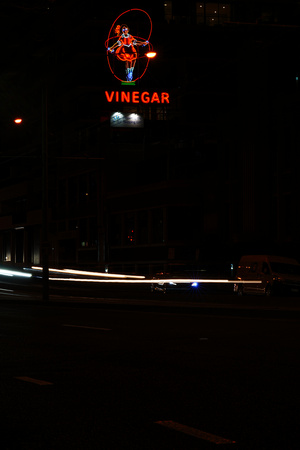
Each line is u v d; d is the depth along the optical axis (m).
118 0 73.38
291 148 47.75
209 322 18.42
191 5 74.38
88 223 76.25
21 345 13.38
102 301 30.39
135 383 9.02
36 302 28.92
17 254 96.00
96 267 71.31
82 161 76.88
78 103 77.44
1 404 7.67
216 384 8.88
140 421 6.77
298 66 51.88
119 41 69.19
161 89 68.19
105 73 74.62
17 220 94.00
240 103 53.19
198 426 6.54
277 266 34.25
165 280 41.28
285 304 26.20
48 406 7.55
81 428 6.50
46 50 83.88
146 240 65.31
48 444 5.93
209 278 44.25
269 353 11.80
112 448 5.77
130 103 66.00
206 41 73.25
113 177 71.50
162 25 72.62
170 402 7.71
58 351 12.41
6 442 6.02
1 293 41.41
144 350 12.42
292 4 75.38
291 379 9.21
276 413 7.09
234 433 6.26
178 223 61.75
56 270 70.19
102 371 10.05
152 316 21.17
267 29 64.19
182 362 10.85
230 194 54.78
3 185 104.06
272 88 50.88
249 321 18.73
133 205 67.00
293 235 46.91
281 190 48.62
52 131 85.19
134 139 71.62
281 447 5.78
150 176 69.44
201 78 71.69
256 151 50.91
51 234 84.75
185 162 64.69
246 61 52.16
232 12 75.12
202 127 70.06
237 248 50.53
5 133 96.56
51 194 86.50
